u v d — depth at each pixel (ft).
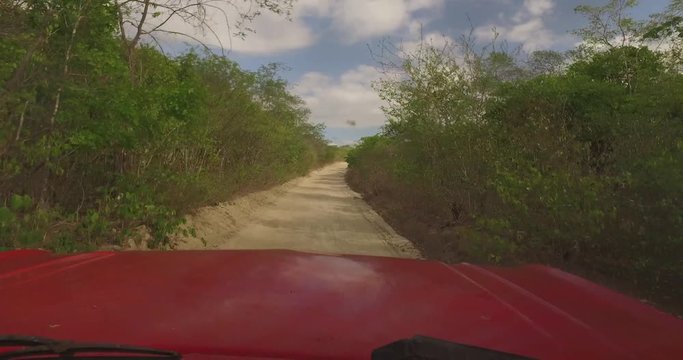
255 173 58.90
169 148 31.09
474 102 36.58
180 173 32.94
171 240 28.84
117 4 25.44
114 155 27.78
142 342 5.37
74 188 26.45
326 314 6.30
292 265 8.66
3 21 20.75
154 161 30.86
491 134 32.68
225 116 47.73
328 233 38.11
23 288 6.77
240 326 5.85
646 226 18.81
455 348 4.66
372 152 80.18
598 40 38.60
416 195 47.50
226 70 47.93
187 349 5.32
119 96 23.30
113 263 8.41
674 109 27.02
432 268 9.12
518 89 34.17
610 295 7.36
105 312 6.07
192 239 30.60
